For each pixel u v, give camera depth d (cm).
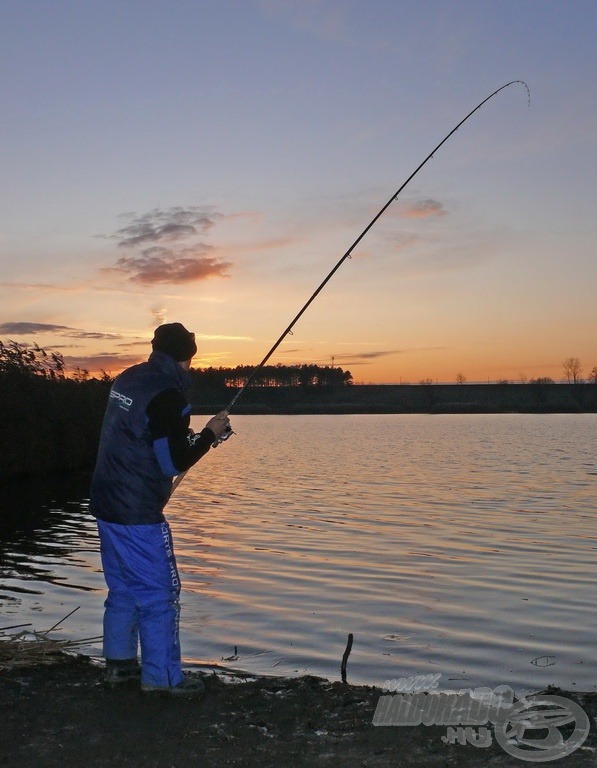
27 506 1695
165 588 433
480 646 646
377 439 5219
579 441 4747
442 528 1369
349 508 1670
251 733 381
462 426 7956
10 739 372
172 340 446
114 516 430
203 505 1744
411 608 784
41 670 479
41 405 2488
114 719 397
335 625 712
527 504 1725
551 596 844
